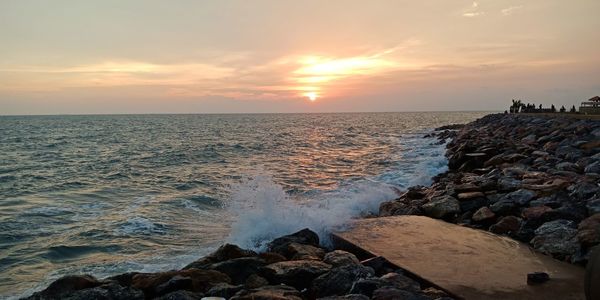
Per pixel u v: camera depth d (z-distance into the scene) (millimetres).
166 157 28016
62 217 11758
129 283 5625
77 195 15203
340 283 4992
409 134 46312
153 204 13250
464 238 6875
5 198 14719
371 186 13812
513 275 5148
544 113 34844
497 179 10875
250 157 27109
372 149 30141
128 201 13922
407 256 5957
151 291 5336
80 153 31859
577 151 13609
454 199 9219
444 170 16688
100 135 55312
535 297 4500
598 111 31953
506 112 44875
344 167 21016
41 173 21281
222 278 5582
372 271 5379
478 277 5090
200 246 8781
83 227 10586
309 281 5398
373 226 7695
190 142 41156
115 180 18688
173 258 8047
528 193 8516
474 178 11672
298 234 7316
